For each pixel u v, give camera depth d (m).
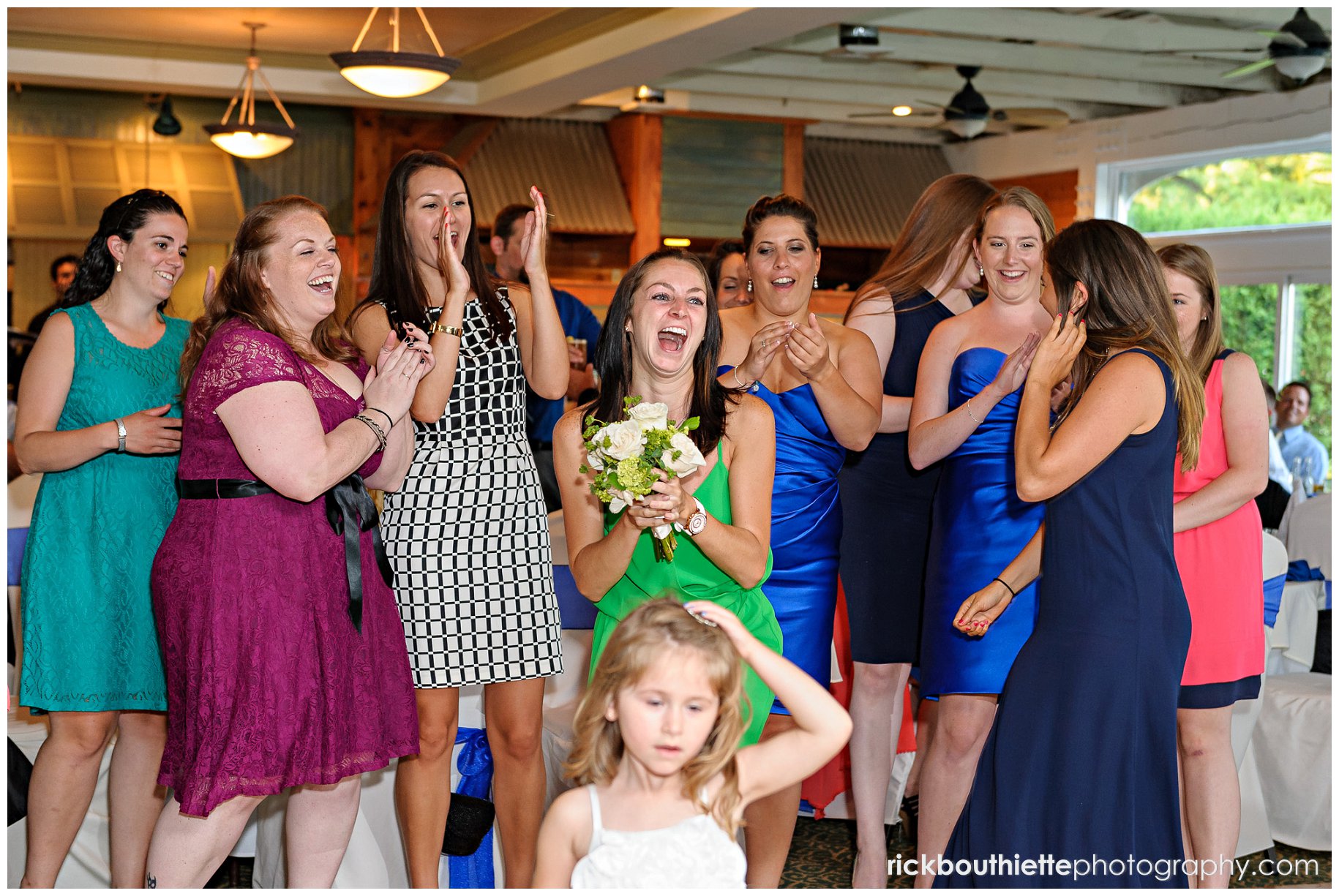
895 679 3.20
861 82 8.94
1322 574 4.67
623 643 2.01
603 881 2.02
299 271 2.43
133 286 2.81
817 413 2.91
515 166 10.13
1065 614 2.36
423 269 2.84
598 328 5.33
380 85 6.26
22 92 9.38
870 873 3.09
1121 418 2.30
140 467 2.75
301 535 2.38
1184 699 2.75
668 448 2.29
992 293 3.07
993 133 11.15
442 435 2.78
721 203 10.34
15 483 4.19
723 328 3.11
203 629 2.31
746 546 2.43
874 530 3.25
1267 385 7.15
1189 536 2.75
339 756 2.39
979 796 2.42
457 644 2.72
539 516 2.84
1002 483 2.93
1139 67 8.55
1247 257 9.23
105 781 3.06
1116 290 2.43
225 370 2.32
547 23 7.55
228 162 9.88
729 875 2.05
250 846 3.12
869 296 3.36
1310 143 8.60
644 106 9.79
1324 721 3.45
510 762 2.82
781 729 2.75
